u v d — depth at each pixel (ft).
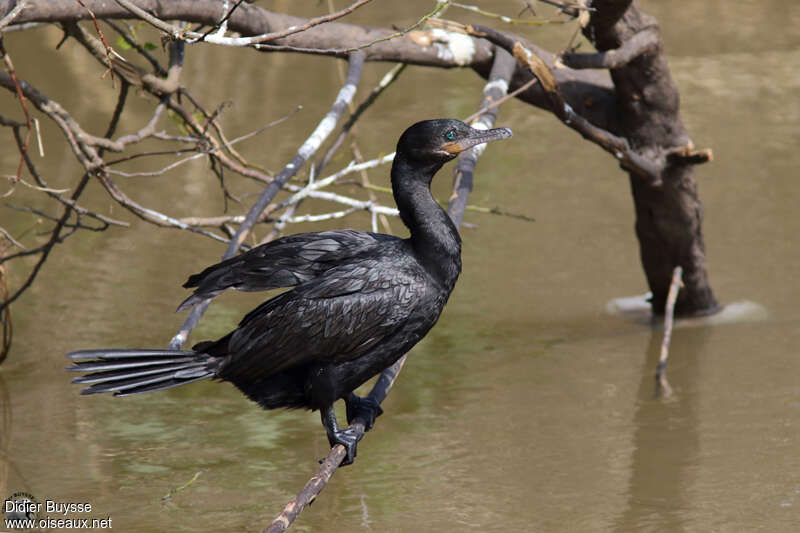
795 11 91.81
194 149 35.65
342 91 35.65
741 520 27.84
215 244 53.21
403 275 22.59
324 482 21.04
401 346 23.08
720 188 57.47
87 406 36.96
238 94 74.33
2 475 31.45
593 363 40.06
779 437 32.83
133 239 53.47
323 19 23.65
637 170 41.01
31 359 40.34
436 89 75.56
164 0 33.63
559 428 34.35
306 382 22.89
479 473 31.32
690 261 43.86
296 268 23.02
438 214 23.30
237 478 31.37
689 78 75.25
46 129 67.36
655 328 43.73
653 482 30.32
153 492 30.50
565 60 38.47
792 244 50.60
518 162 63.72
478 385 38.32
